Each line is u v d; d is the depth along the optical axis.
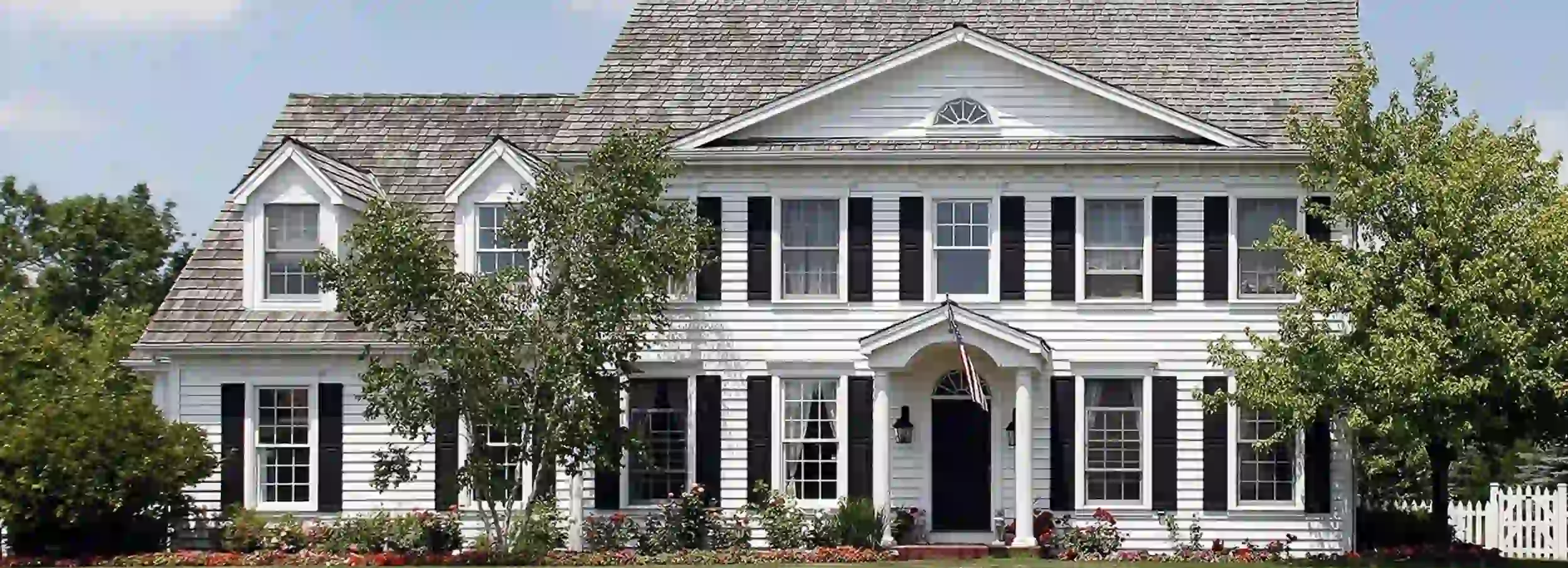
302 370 37.03
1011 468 36.00
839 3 39.78
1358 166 32.78
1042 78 36.06
